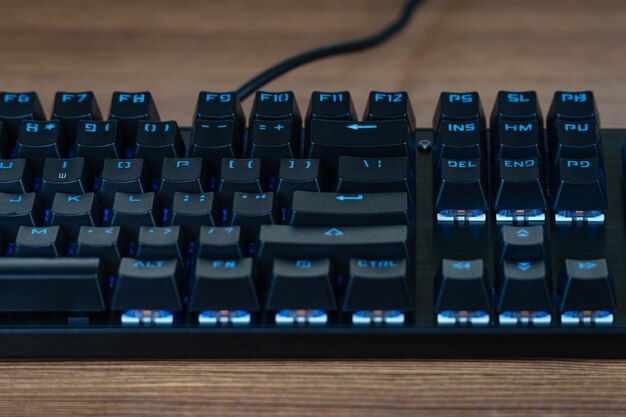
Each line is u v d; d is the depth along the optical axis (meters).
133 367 0.64
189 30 0.89
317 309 0.63
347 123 0.69
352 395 0.62
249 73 0.86
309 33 0.89
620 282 0.64
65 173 0.68
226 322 0.63
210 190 0.69
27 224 0.66
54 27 0.90
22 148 0.70
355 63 0.86
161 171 0.69
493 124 0.71
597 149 0.68
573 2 0.89
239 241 0.64
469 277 0.61
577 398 0.62
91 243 0.64
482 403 0.62
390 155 0.68
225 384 0.63
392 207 0.65
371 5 0.91
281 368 0.64
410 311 0.63
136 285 0.62
